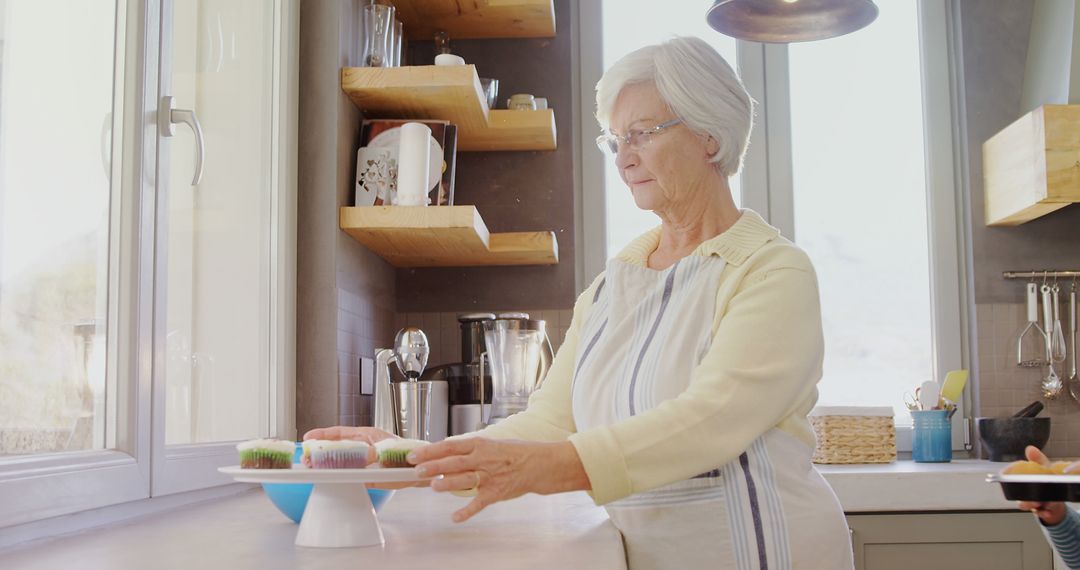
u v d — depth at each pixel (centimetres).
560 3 326
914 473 264
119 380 147
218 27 193
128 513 147
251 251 214
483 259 300
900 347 334
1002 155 314
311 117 243
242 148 207
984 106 330
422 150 247
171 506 163
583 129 331
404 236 256
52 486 123
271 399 227
